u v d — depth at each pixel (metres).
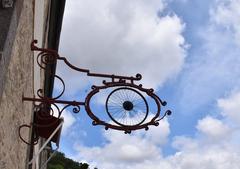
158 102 5.22
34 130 7.84
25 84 6.31
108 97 5.14
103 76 5.30
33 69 7.39
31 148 8.97
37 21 7.45
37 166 12.02
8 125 4.95
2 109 4.43
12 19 4.28
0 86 4.03
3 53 4.01
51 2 10.25
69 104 5.24
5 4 4.26
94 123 5.07
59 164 35.12
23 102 6.03
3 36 4.11
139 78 5.27
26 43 5.99
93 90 5.16
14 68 4.96
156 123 5.16
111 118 5.09
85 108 5.10
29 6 6.10
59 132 8.41
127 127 5.07
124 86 5.20
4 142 4.80
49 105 5.63
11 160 5.54
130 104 5.12
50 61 5.56
